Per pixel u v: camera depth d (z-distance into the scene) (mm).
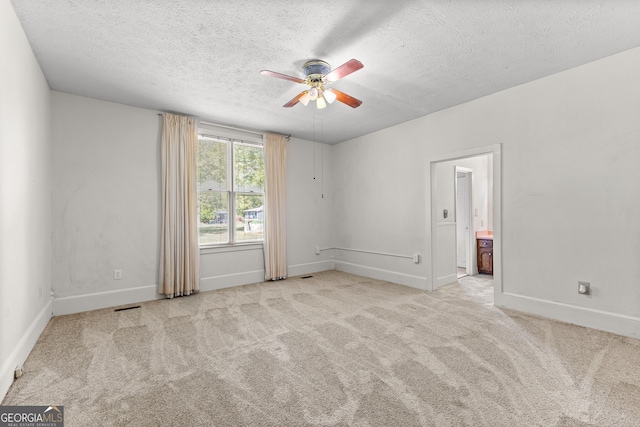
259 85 3246
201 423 1589
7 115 1918
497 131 3480
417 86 3301
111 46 2480
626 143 2619
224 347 2504
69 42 2416
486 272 5336
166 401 1780
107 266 3615
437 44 2473
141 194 3865
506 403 1718
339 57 2682
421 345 2490
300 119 4426
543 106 3107
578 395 1783
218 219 4625
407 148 4559
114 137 3682
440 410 1664
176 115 4090
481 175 5828
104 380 2008
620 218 2660
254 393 1853
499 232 3471
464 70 2936
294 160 5461
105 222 3609
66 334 2773
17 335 2100
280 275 5066
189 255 4129
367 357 2299
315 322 3059
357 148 5449
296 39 2393
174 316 3270
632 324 2584
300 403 1749
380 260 5047
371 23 2189
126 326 2980
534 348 2406
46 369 2150
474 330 2793
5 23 1875
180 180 4082
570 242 2949
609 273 2721
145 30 2264
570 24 2209
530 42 2449
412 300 3805
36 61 2664
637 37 2387
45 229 2998
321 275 5430
